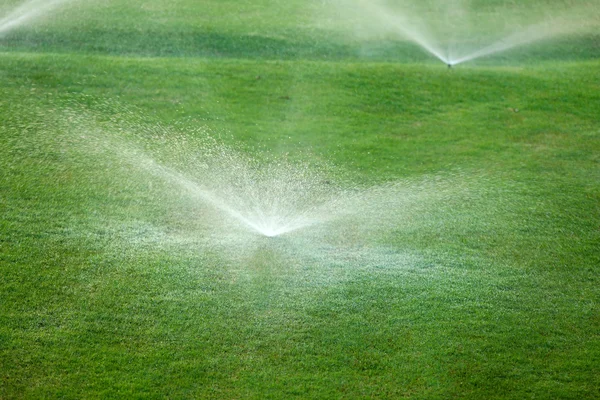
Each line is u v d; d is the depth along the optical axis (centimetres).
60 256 853
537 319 800
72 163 1055
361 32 1728
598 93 1459
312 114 1298
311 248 916
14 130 1127
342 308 803
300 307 802
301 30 1694
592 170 1153
